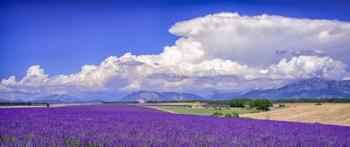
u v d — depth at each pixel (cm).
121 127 1823
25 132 1402
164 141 1242
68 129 1579
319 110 4794
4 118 2259
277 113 5225
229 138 1470
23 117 2456
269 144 1312
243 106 9088
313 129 2247
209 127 2117
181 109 7312
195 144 1224
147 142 1202
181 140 1295
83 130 1552
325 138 1644
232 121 2945
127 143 1157
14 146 1044
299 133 1908
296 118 4378
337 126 2619
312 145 1362
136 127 1864
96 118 2612
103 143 1147
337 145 1379
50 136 1279
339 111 4431
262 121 3133
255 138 1514
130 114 3600
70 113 3362
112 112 3950
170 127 1973
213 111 6531
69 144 1123
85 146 1120
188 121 2684
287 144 1359
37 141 1133
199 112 6009
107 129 1666
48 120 2200
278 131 2008
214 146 1195
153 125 2075
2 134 1305
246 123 2708
